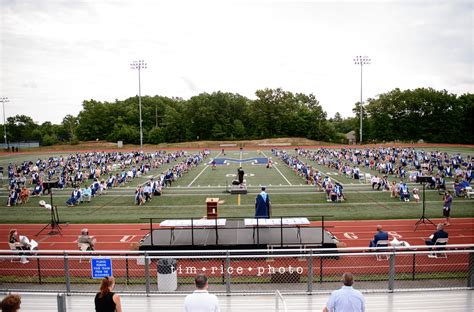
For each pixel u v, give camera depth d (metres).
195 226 14.77
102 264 9.09
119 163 57.12
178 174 43.03
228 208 26.72
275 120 130.50
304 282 11.57
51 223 21.14
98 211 26.38
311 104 156.12
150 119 140.12
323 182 33.09
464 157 60.03
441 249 13.92
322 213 24.27
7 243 19.20
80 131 135.50
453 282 11.23
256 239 15.44
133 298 9.08
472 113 111.25
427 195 30.12
